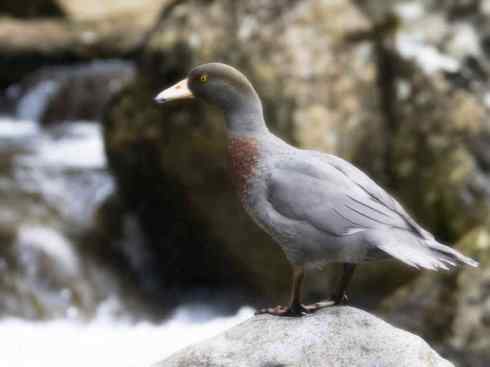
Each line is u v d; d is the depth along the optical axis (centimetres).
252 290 1428
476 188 1317
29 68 2230
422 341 618
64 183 1573
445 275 1223
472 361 1123
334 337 616
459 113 1345
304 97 1308
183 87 629
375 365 605
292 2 1379
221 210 1362
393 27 1403
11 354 1202
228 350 621
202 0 1412
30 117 2062
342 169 603
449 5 1424
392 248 561
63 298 1346
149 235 1495
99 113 2062
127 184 1491
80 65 2275
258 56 1330
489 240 1254
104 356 1226
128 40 2325
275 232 598
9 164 1642
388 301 1235
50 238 1404
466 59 1387
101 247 1452
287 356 609
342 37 1370
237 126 615
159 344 1274
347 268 632
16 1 2427
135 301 1397
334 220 578
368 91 1355
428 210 1337
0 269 1341
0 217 1430
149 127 1401
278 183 593
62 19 2422
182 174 1373
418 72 1364
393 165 1348
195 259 1473
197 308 1412
